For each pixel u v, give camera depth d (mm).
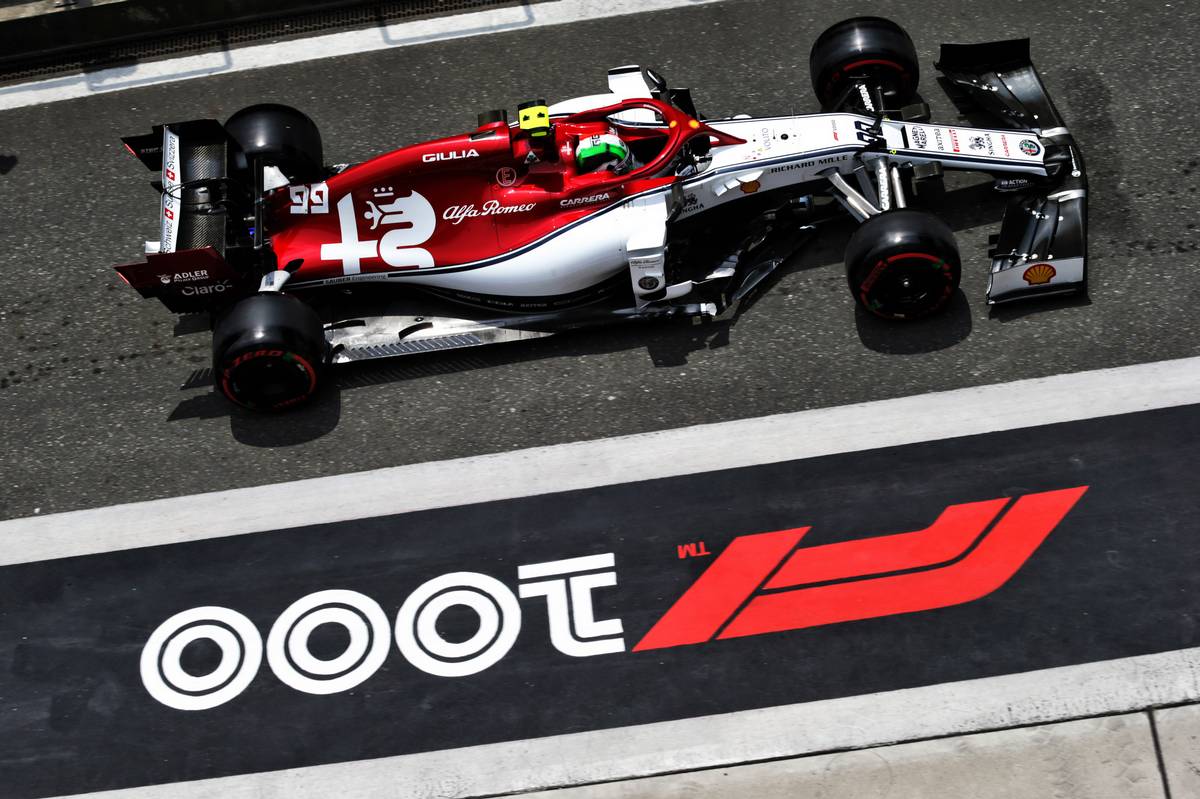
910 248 26438
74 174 35438
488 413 29188
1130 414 27047
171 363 31047
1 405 30812
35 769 25516
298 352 27469
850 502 26672
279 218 28984
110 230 34000
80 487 29281
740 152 29234
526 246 28766
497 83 35781
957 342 28688
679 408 28625
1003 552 25625
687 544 26578
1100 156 31375
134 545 28188
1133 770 23062
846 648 24906
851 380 28484
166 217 28375
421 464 28578
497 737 24797
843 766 23672
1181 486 25984
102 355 31438
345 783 24625
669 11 36625
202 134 29656
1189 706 23516
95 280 32938
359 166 28641
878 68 31203
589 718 24781
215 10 38031
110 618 27234
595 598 26156
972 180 31234
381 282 29516
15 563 28234
